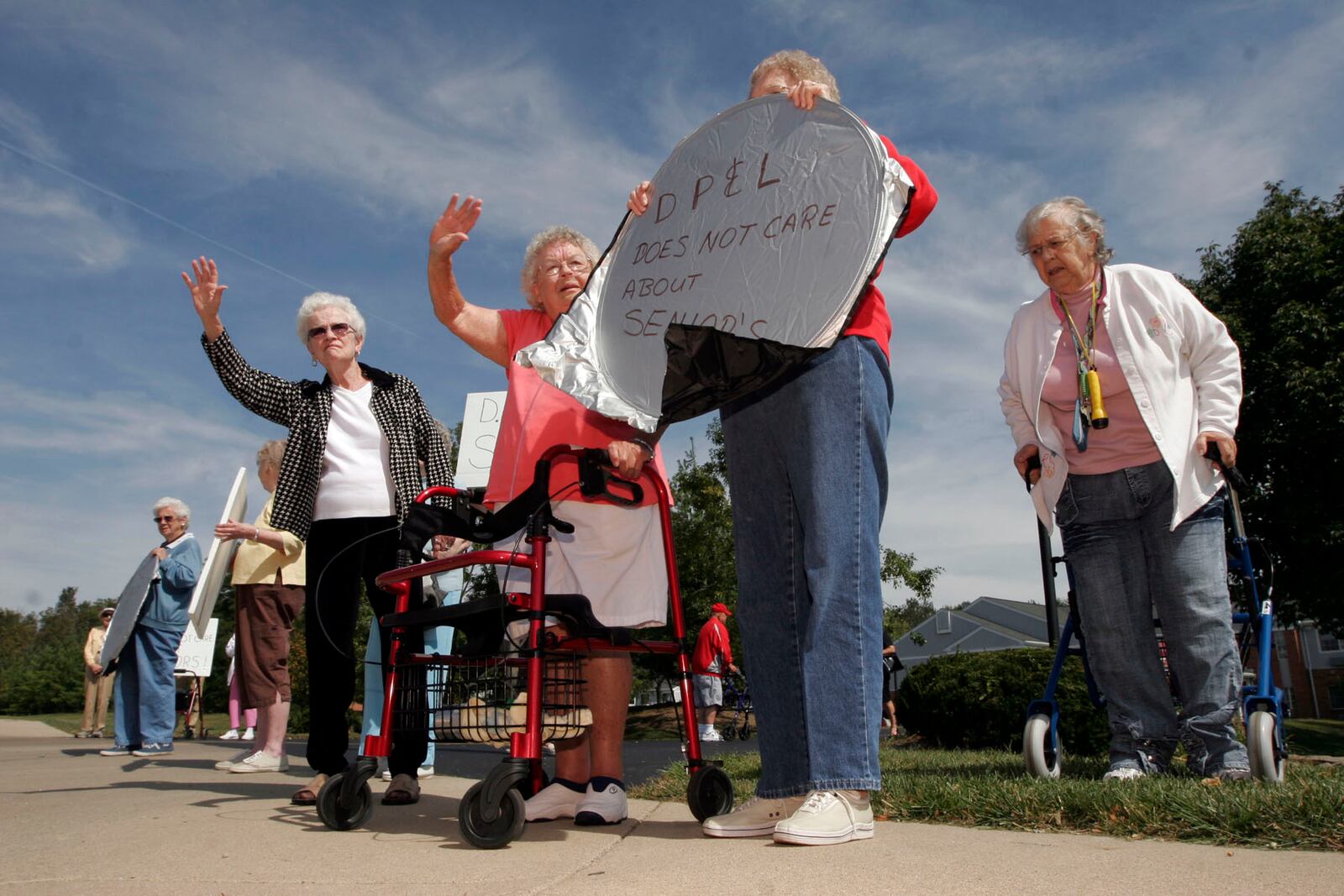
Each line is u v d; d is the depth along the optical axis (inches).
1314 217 809.5
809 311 91.4
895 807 103.6
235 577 198.4
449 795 142.1
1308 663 1680.6
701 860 76.0
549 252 124.1
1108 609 137.6
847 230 92.0
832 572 89.0
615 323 111.4
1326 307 744.3
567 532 98.3
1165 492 134.0
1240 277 811.4
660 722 762.2
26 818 110.7
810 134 99.1
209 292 139.6
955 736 269.0
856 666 87.4
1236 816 82.1
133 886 69.7
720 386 92.4
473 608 94.7
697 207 108.0
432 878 71.7
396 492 137.9
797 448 93.0
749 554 100.7
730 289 100.3
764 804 94.3
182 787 154.6
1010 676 251.9
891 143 98.5
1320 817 78.9
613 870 72.9
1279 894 58.6
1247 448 752.3
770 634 98.7
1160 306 133.6
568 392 107.4
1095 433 137.7
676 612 110.7
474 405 252.8
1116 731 138.6
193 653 440.5
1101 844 79.9
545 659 100.3
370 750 103.0
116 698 257.9
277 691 195.0
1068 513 141.1
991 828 93.8
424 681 105.8
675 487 897.5
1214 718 129.6
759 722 98.3
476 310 123.1
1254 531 759.1
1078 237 135.0
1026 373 143.7
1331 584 730.2
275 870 75.6
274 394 141.8
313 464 136.0
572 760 109.2
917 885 63.5
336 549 133.5
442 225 115.9
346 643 129.6
